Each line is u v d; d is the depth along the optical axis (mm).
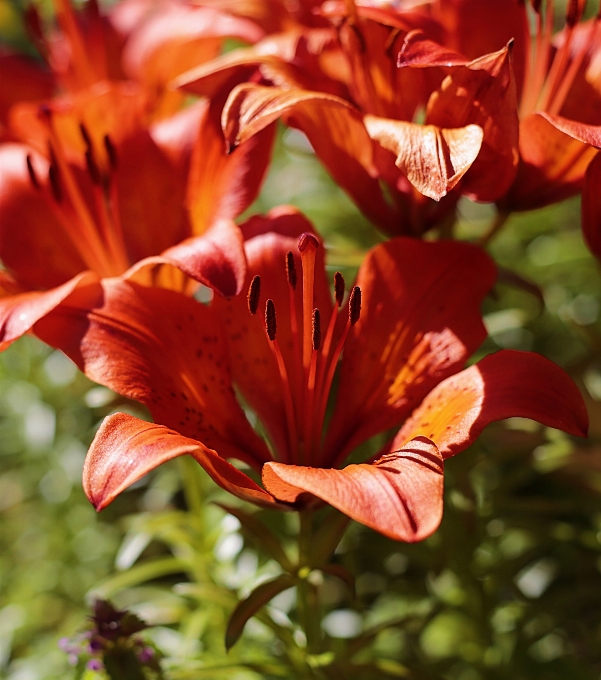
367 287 415
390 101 428
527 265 579
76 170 490
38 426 592
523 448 477
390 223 443
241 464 474
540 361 379
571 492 565
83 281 406
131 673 417
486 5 447
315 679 435
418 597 518
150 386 394
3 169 485
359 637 447
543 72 444
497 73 384
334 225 582
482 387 381
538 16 437
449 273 412
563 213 615
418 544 495
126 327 399
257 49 459
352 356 416
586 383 528
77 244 476
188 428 398
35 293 406
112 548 603
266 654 483
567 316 494
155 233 476
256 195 442
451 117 396
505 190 402
